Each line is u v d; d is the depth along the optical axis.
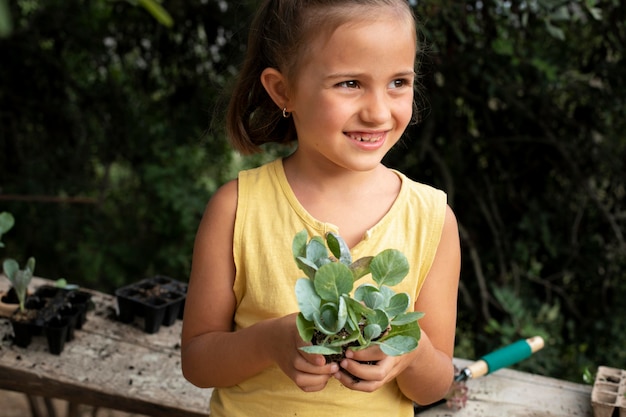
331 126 1.02
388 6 1.01
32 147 3.72
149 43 3.54
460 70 2.62
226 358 1.10
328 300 0.88
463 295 2.81
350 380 0.96
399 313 0.92
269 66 1.14
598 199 2.76
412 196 1.16
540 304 2.79
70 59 3.67
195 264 1.17
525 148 2.84
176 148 3.28
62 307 1.62
